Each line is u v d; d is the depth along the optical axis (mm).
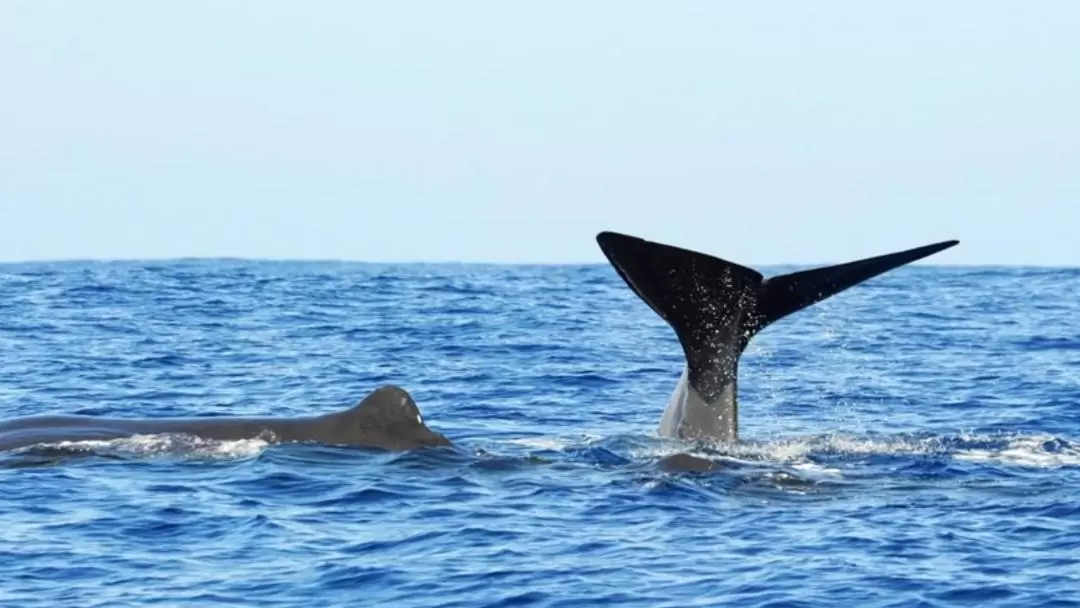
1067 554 21500
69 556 21375
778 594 19578
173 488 25516
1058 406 40094
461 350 54219
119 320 65250
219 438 28969
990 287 101375
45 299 77188
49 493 25156
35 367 46781
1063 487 26125
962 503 24859
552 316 71625
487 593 19719
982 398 41938
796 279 28891
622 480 26438
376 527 23125
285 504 24547
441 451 28594
